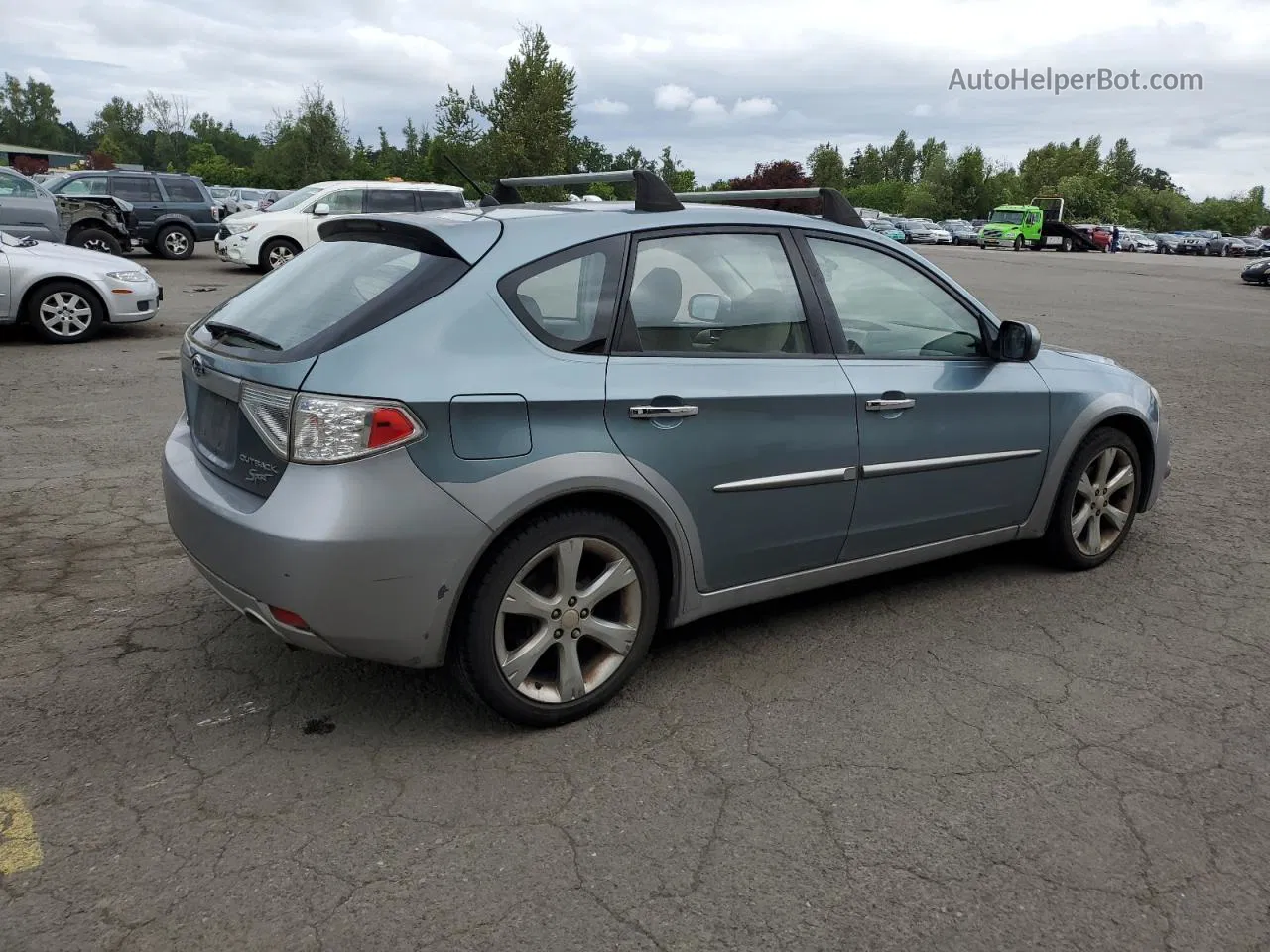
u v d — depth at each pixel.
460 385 2.84
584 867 2.54
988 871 2.56
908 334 4.00
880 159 126.88
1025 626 4.11
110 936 2.26
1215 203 111.56
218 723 3.20
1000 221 56.22
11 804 2.74
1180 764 3.09
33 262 10.49
